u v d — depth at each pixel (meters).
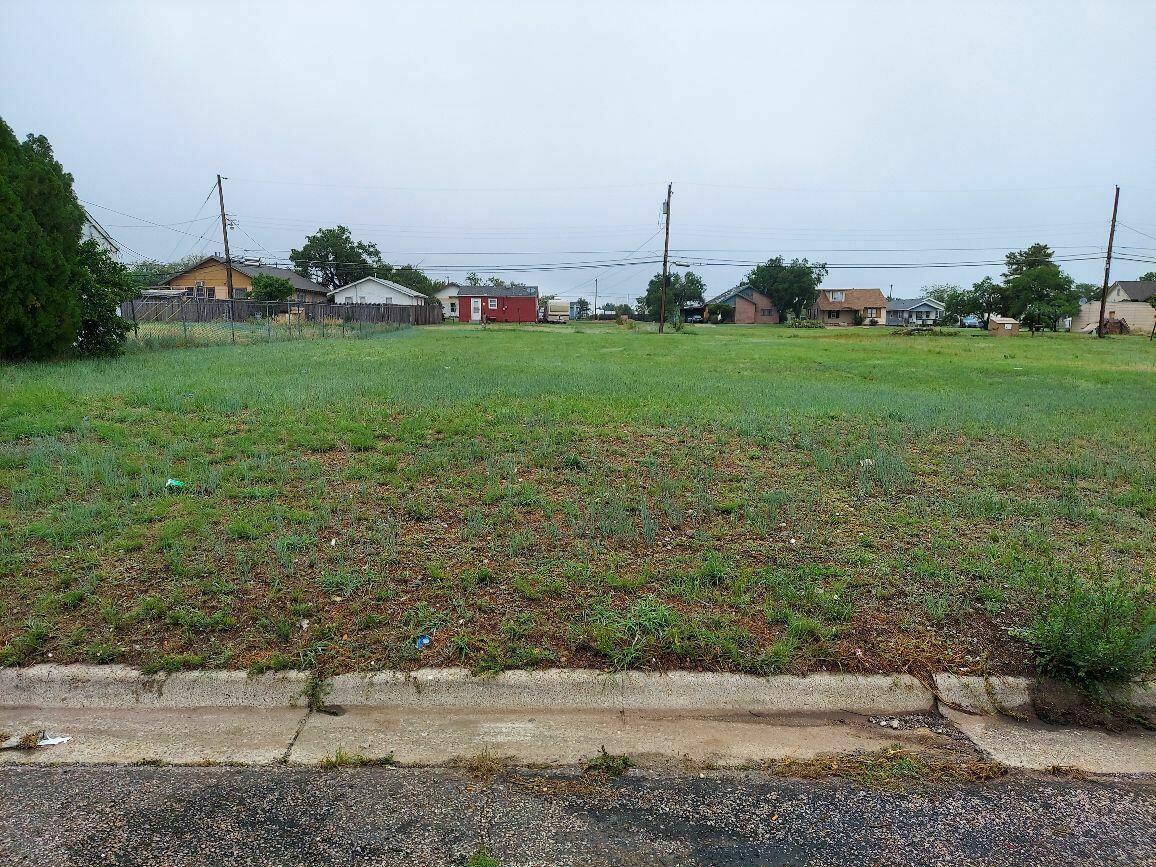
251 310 36.19
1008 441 7.11
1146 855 2.14
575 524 4.30
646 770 2.51
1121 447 6.96
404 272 82.06
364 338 24.64
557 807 2.30
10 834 2.11
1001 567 3.92
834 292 80.81
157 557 3.71
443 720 2.78
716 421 7.54
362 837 2.13
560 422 7.32
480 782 2.42
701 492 5.01
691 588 3.58
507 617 3.27
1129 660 2.93
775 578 3.69
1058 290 51.47
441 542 4.05
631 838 2.16
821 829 2.22
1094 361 20.66
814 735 2.76
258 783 2.39
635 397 9.08
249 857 2.04
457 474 5.35
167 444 5.88
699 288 92.56
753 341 31.42
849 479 5.54
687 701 2.90
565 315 70.44
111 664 2.90
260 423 6.86
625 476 5.46
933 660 3.12
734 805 2.33
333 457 5.74
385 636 3.10
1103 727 2.87
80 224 12.80
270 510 4.40
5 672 2.85
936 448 6.73
